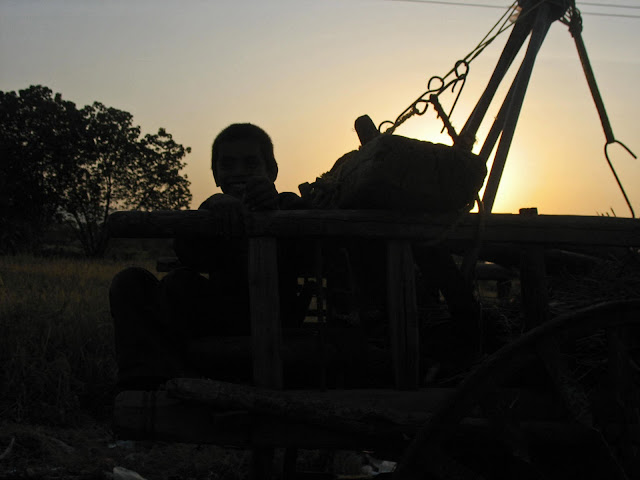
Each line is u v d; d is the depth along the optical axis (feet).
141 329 7.10
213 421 6.01
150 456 14.10
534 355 6.08
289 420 6.09
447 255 7.16
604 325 6.06
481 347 7.80
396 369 6.53
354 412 6.04
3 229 105.50
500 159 9.50
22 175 119.96
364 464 13.85
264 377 6.36
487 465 6.81
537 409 6.46
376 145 6.15
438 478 5.83
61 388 16.62
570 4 11.26
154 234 6.42
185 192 135.85
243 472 13.34
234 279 8.19
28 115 120.88
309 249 7.82
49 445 13.61
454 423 5.90
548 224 6.83
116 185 130.52
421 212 6.61
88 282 37.55
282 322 8.72
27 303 24.22
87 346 20.24
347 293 7.72
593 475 6.46
